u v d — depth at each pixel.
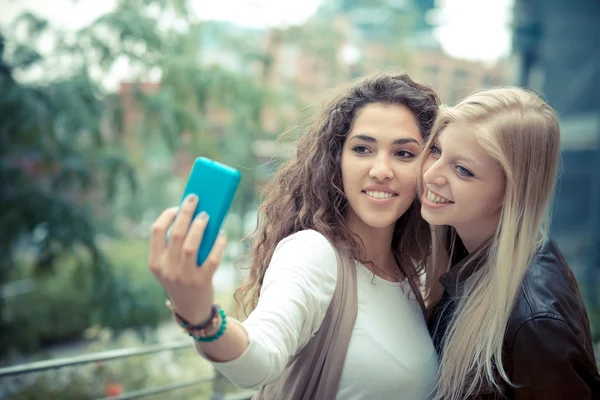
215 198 0.94
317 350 1.34
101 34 5.52
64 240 5.32
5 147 5.25
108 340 5.32
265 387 1.46
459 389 1.44
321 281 1.32
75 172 5.40
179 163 6.97
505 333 1.39
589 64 11.35
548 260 1.46
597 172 10.38
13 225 5.25
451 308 1.62
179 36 5.95
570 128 11.28
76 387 4.51
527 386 1.35
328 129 1.51
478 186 1.43
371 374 1.37
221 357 0.99
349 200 1.49
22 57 5.22
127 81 5.74
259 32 6.99
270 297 1.20
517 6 11.16
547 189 1.44
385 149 1.46
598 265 9.76
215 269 0.94
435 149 1.50
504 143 1.39
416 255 1.74
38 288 7.13
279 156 1.85
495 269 1.43
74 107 5.18
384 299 1.50
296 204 1.58
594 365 1.35
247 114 6.04
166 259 0.93
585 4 11.17
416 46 9.55
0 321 5.54
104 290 5.38
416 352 1.47
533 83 11.54
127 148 6.23
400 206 1.49
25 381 4.58
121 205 6.89
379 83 1.52
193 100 5.86
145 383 4.71
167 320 5.95
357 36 8.44
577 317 1.39
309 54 7.19
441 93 9.49
